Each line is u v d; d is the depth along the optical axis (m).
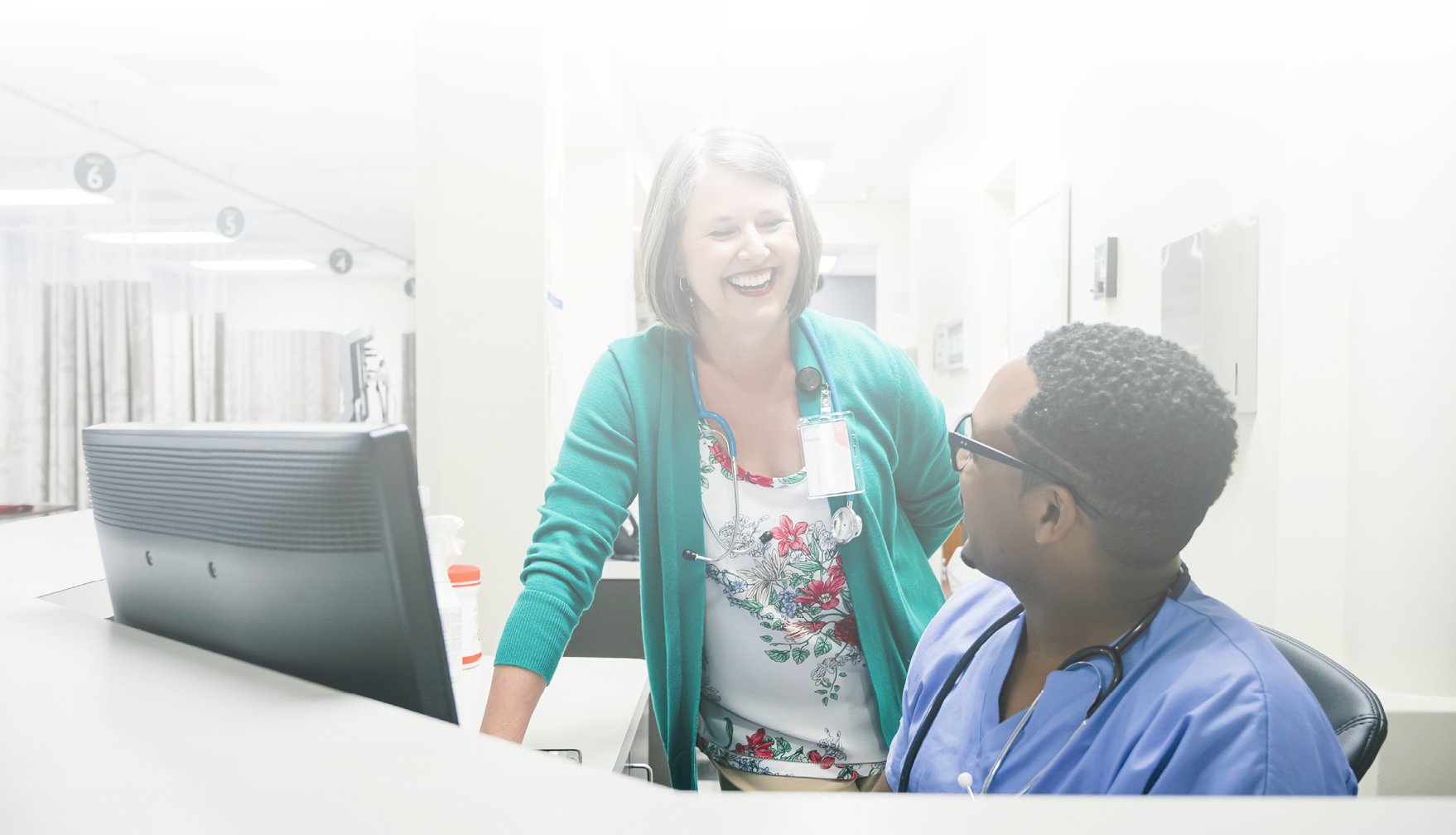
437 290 2.59
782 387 1.13
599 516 1.02
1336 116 1.78
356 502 0.55
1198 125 2.19
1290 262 1.79
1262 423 1.88
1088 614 0.69
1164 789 0.56
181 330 7.13
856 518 1.05
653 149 6.71
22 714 0.50
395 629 0.57
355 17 3.81
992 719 0.75
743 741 1.15
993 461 0.68
